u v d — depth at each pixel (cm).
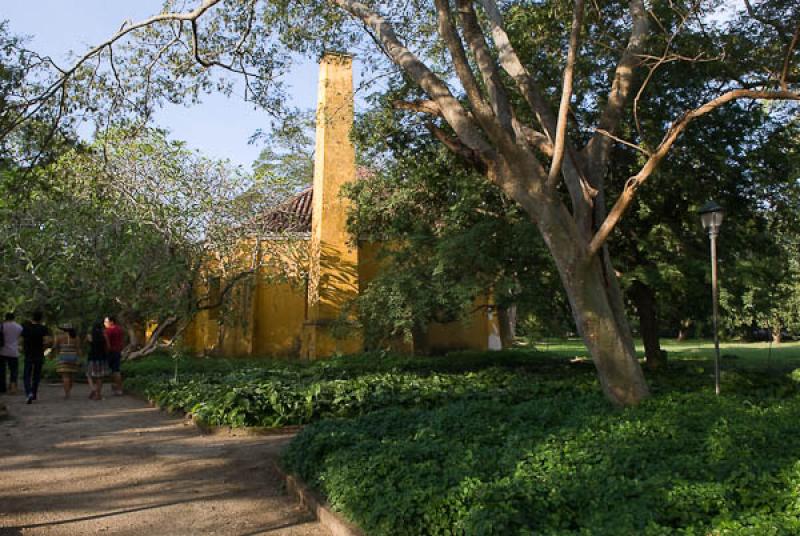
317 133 2108
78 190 1669
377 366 1634
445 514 448
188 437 958
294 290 2175
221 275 1989
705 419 721
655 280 1287
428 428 731
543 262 1358
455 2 973
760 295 1379
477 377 1380
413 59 916
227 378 1352
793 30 1145
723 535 387
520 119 1323
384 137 1484
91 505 627
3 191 1300
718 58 1023
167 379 1423
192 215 1845
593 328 861
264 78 1256
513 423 777
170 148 1845
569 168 918
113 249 1716
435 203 1662
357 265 2044
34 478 725
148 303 1798
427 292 1497
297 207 2389
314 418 1017
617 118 936
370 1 1238
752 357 2484
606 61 1308
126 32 1097
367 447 647
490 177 868
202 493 668
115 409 1254
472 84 841
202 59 1219
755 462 523
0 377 1417
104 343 1416
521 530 411
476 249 1345
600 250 895
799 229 1522
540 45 1317
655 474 509
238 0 1200
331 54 1288
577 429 702
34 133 1116
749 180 1437
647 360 1580
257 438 944
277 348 2217
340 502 543
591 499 464
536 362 1984
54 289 1720
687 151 1339
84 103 1170
